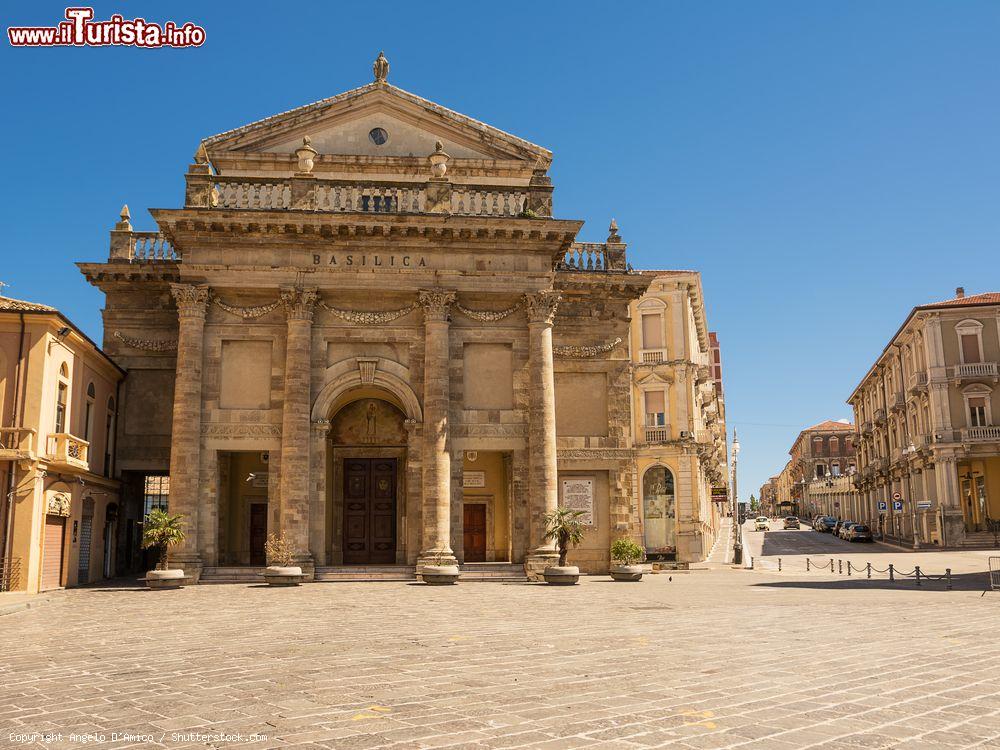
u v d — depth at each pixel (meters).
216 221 32.69
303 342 32.97
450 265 34.19
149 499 42.53
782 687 10.10
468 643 14.26
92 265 35.97
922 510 65.50
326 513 36.81
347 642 14.47
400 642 14.43
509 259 34.53
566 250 35.97
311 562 31.56
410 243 33.94
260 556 36.72
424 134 38.47
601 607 21.27
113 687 10.43
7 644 14.79
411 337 34.16
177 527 30.27
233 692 9.95
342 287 33.53
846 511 115.50
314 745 7.48
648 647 13.67
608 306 38.72
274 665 11.95
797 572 41.09
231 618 18.92
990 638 14.88
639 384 55.78
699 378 58.66
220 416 32.84
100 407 34.34
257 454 37.22
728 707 8.95
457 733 7.85
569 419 37.66
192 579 30.45
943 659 12.38
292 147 37.81
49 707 9.31
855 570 41.88
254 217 32.72
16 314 28.30
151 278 36.34
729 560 54.31
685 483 54.25
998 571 37.53
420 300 33.69
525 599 23.84
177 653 13.33
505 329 34.78
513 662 12.11
